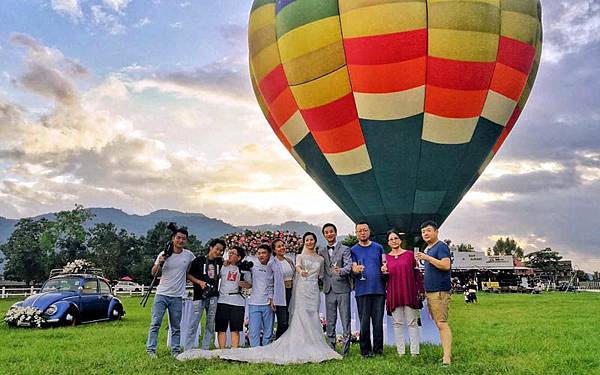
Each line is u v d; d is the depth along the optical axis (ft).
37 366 23.86
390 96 40.29
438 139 41.19
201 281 27.43
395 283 26.16
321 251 27.86
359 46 39.83
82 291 46.32
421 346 29.68
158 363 23.88
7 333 37.65
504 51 40.45
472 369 22.13
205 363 23.85
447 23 38.55
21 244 209.67
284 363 24.02
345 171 44.01
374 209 44.24
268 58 46.14
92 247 236.84
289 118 46.32
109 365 23.70
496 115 41.78
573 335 35.22
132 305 81.20
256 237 32.94
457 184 43.04
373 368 22.26
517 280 170.50
